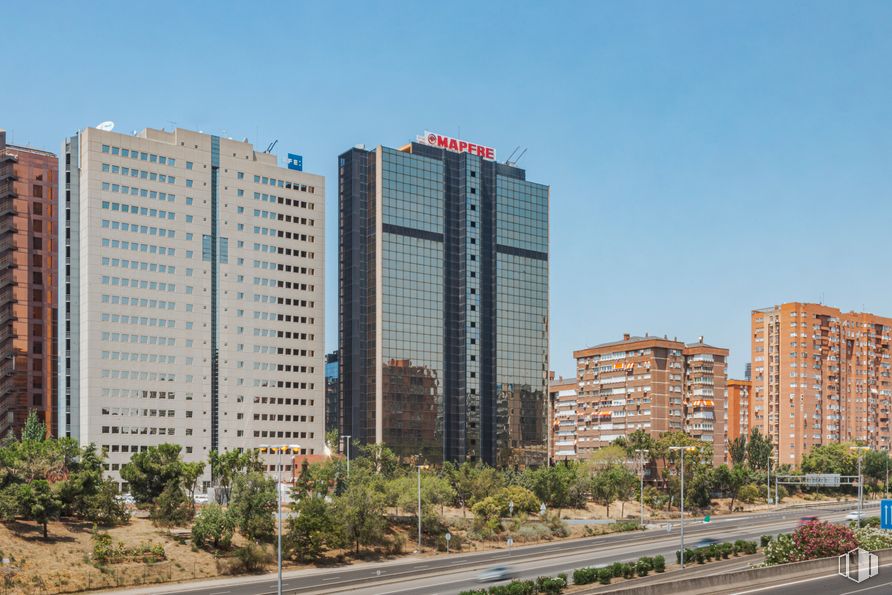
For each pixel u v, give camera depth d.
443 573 107.25
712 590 76.00
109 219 189.38
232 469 159.50
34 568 98.75
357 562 123.50
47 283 190.25
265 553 115.81
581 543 141.75
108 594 95.88
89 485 120.94
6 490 108.75
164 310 195.00
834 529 94.88
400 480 147.38
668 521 181.88
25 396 185.38
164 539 116.19
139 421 189.12
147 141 196.00
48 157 193.88
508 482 189.00
